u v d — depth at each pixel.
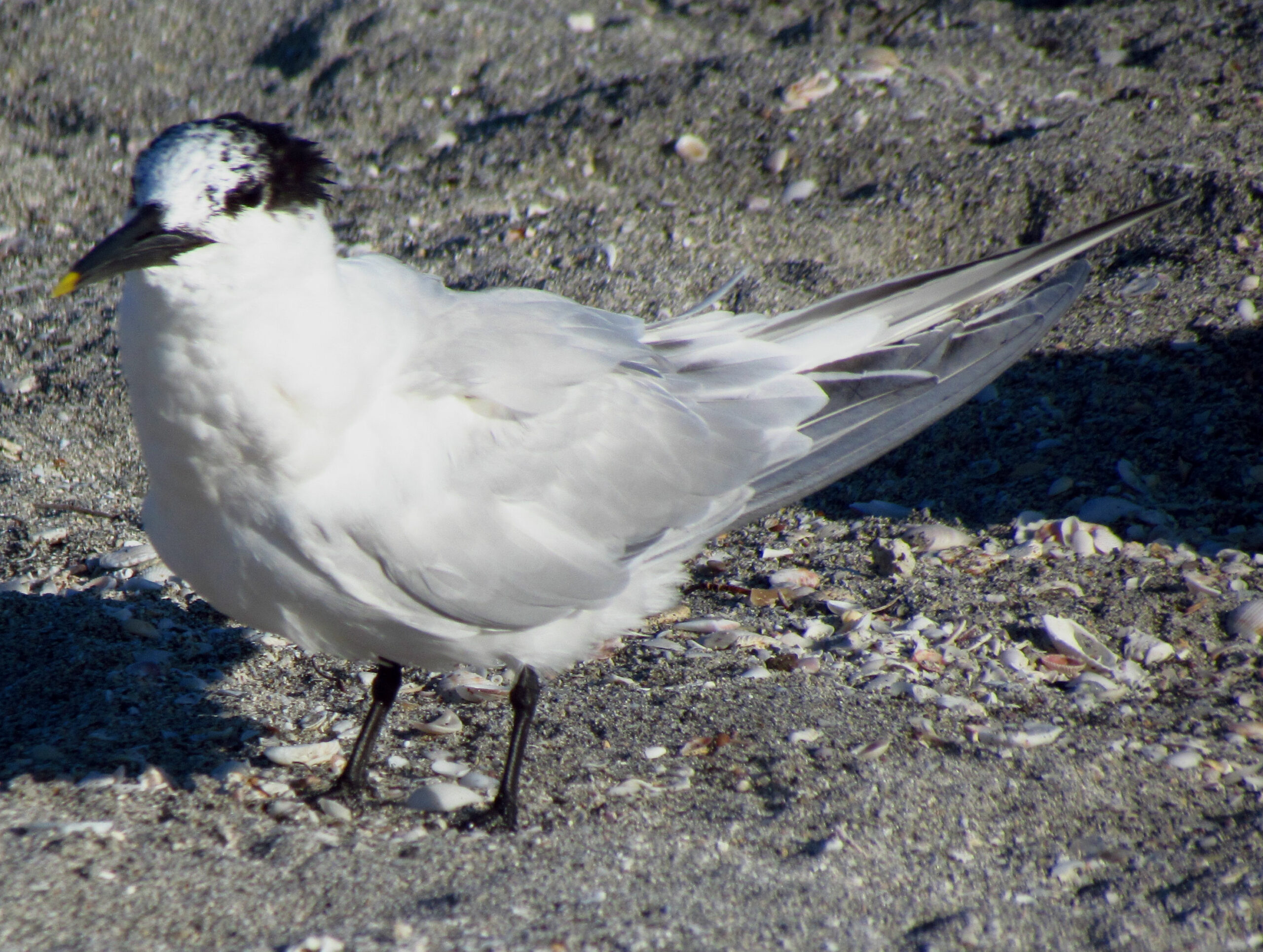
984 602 9.84
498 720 8.90
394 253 14.12
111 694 8.77
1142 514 10.55
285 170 6.55
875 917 6.55
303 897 6.62
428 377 7.35
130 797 7.58
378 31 17.58
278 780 8.02
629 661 9.50
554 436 7.71
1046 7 17.23
